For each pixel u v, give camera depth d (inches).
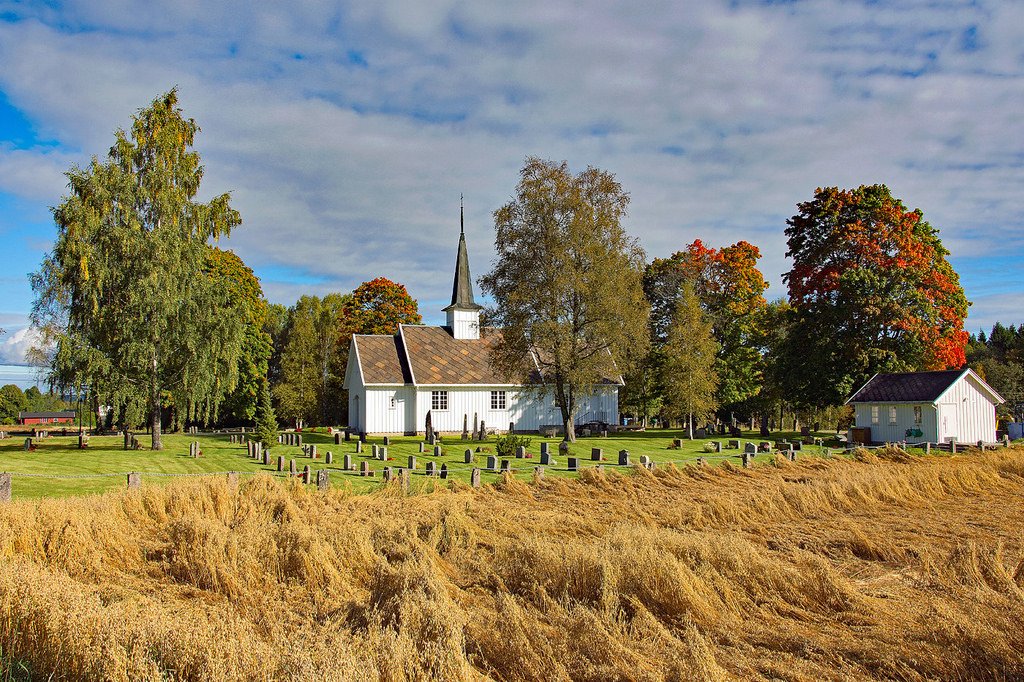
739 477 997.2
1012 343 4158.5
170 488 657.0
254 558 455.5
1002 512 735.7
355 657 278.5
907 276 1758.1
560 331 1497.3
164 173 1382.9
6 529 474.3
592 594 398.6
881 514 727.1
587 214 1518.2
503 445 1338.6
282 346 3149.6
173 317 1380.4
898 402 1606.8
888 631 350.6
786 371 1891.0
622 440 1710.1
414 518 596.4
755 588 410.0
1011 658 303.1
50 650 294.0
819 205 1952.5
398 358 1996.8
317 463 1180.5
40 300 1434.5
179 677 274.4
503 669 310.7
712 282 2400.3
